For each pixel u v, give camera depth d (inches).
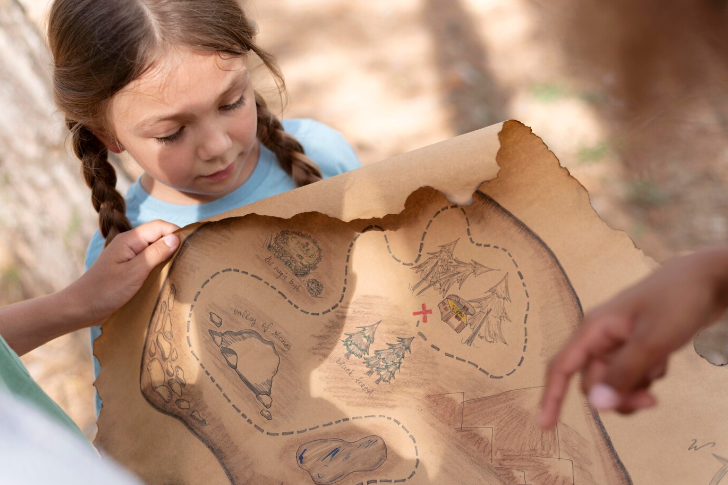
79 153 40.9
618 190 103.4
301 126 50.3
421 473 29.1
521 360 30.0
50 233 74.5
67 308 32.5
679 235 95.2
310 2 175.9
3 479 10.4
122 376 32.0
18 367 22.8
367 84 143.3
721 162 100.1
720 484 25.3
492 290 31.2
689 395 27.2
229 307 32.1
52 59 40.5
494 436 29.1
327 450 29.8
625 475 26.9
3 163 71.1
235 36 36.2
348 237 32.5
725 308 16.7
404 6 167.5
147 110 34.7
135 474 30.2
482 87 132.6
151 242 33.5
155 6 34.1
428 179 31.1
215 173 38.1
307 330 31.8
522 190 31.6
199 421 30.6
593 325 16.4
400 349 31.3
